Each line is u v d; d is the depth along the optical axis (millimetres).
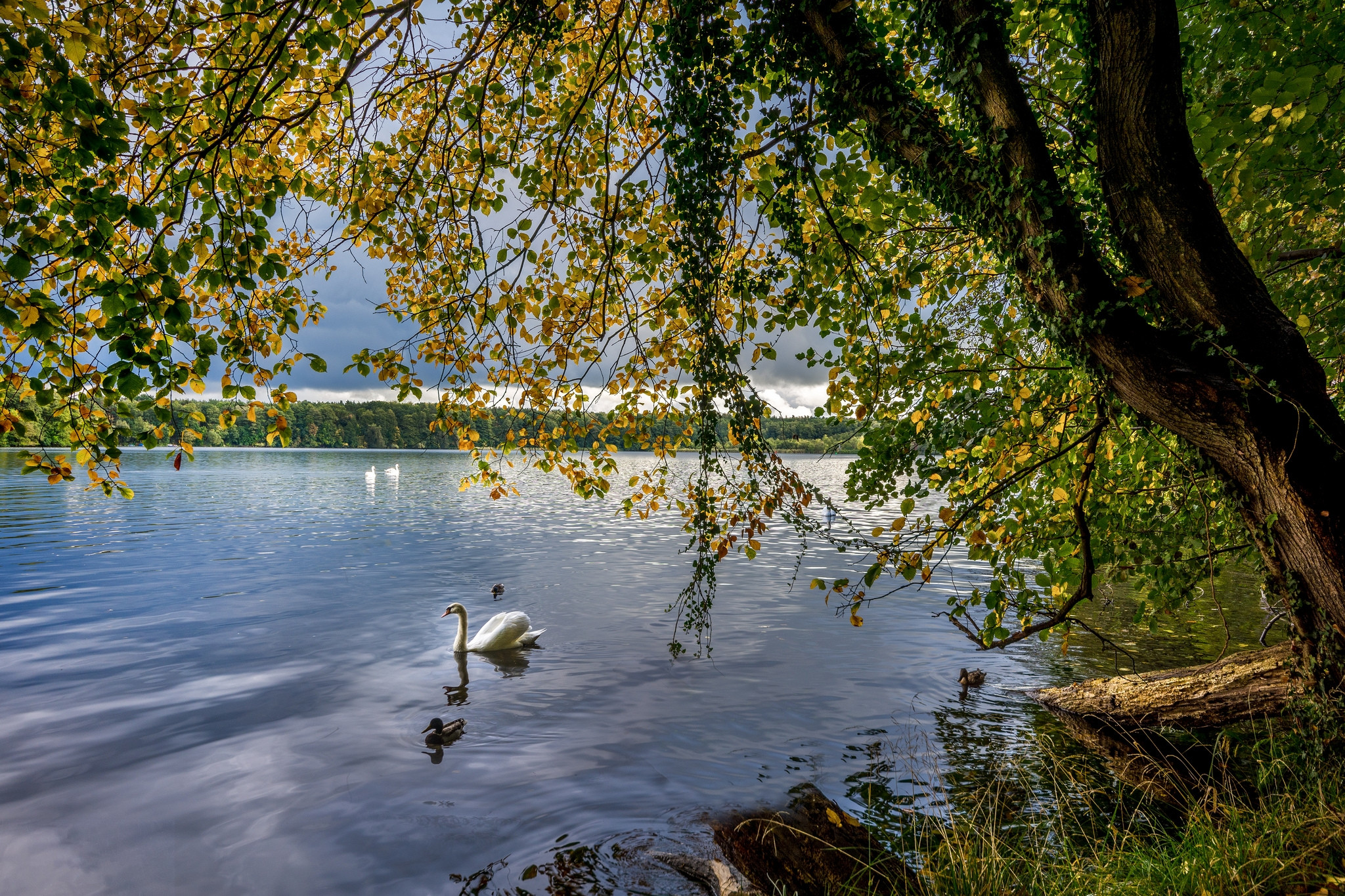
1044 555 7004
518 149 6414
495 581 18641
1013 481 6191
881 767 7883
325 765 8047
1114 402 5602
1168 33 4352
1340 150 5926
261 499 40688
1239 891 4340
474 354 6125
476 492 49062
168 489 45750
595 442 6387
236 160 5703
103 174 4953
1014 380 6379
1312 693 4867
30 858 6215
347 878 5883
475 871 5977
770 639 13250
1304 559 4512
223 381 4895
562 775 7785
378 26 5266
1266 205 6086
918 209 5480
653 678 11141
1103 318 4539
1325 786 5043
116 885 5793
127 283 4117
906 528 5625
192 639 13102
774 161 5547
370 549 23547
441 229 6648
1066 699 9422
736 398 5031
